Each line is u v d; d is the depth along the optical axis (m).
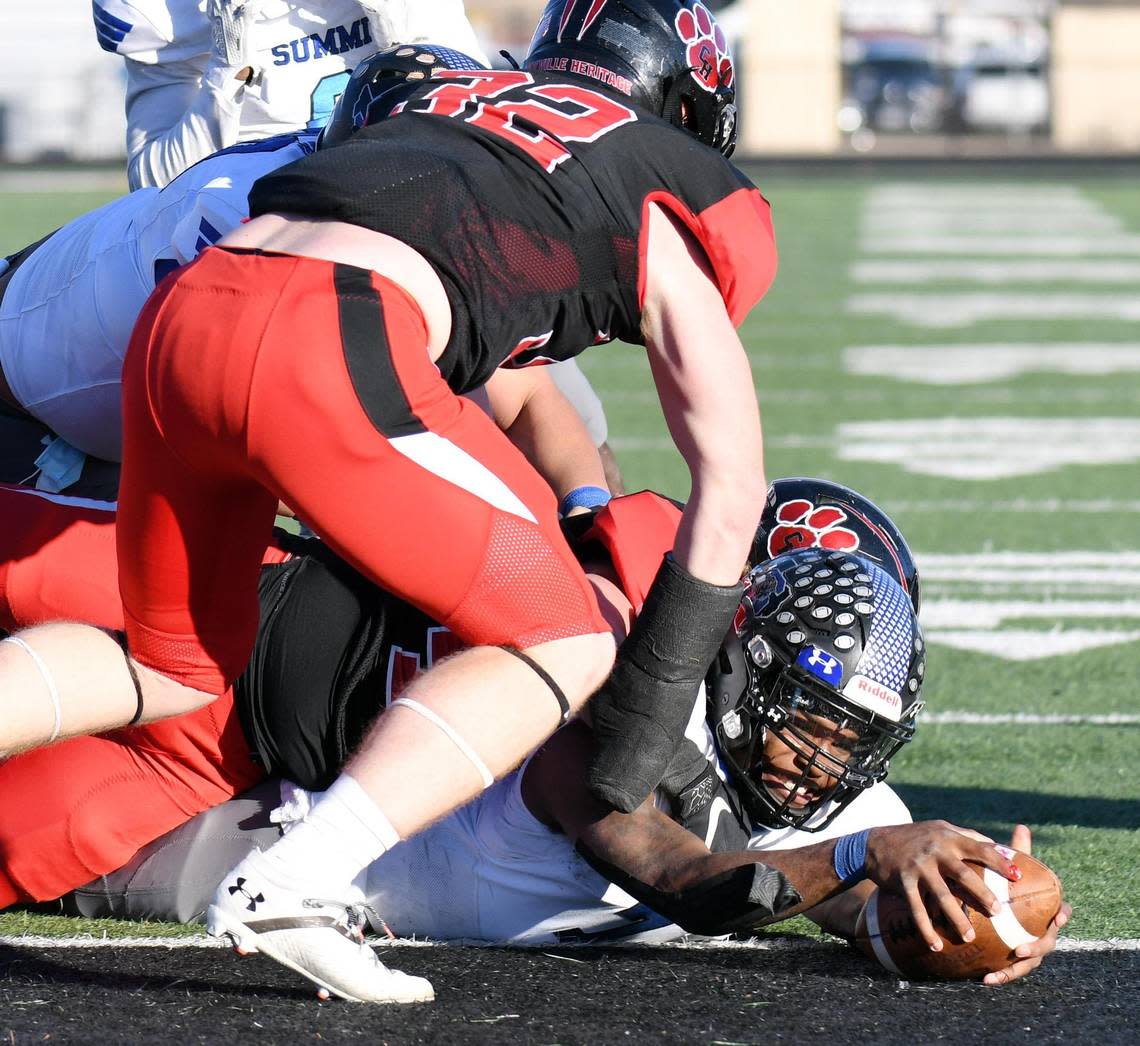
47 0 89.56
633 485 22.97
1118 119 94.69
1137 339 36.75
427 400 7.62
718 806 8.77
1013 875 7.91
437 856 9.03
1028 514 21.80
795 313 40.38
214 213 10.10
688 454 8.10
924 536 20.59
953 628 16.81
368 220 7.73
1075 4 94.44
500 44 93.88
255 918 7.50
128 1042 7.43
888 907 8.24
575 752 8.50
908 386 31.42
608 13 8.90
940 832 7.94
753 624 8.59
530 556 7.68
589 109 8.29
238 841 9.26
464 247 7.77
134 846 9.33
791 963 8.64
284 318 7.43
